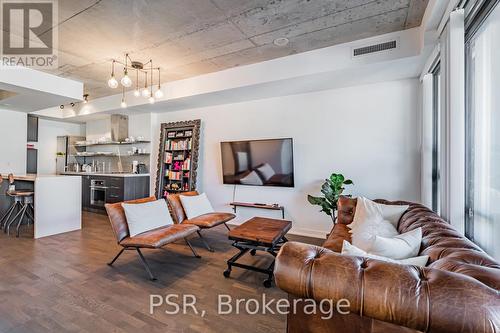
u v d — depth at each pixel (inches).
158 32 118.6
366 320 39.9
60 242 147.2
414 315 34.2
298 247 47.1
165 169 227.6
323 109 165.9
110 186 228.4
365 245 87.7
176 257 126.8
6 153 228.5
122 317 77.2
